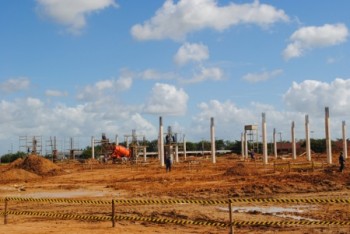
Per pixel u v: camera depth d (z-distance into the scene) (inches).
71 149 3479.3
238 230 618.2
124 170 2039.9
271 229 619.8
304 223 609.9
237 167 1587.1
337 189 1107.3
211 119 2343.8
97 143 3174.2
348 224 618.8
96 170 2128.4
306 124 2295.8
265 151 2062.0
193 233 598.5
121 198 1026.1
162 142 2251.5
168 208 837.8
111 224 671.1
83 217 710.5
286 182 1203.9
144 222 687.7
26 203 961.5
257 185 1155.3
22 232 609.3
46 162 2105.1
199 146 4670.3
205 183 1299.2
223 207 838.5
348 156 2886.3
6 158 3641.7
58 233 600.4
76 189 1278.3
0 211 844.6
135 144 2920.8
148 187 1250.6
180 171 1804.9
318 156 2906.0
